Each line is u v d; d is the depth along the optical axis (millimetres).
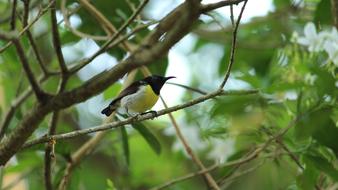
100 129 8000
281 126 10609
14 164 12859
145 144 15820
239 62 14969
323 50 9945
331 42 9852
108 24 11016
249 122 10430
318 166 9367
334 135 9383
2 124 10094
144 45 7164
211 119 10812
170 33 6582
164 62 12070
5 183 15250
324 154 9984
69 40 12523
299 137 9516
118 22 12516
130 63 6988
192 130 13047
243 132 10492
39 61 8500
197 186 14633
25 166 12242
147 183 15141
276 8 15648
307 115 9367
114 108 10750
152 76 10852
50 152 8492
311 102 9438
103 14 12469
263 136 10438
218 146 11664
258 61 14656
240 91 8336
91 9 11008
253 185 12742
